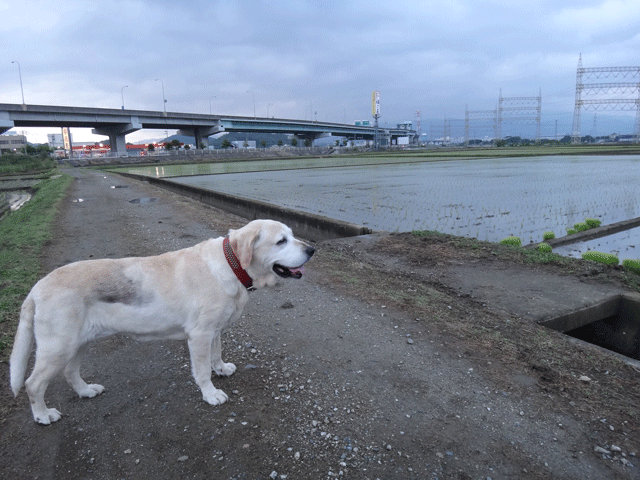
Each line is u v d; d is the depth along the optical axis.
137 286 3.12
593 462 2.78
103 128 91.19
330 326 4.84
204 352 3.31
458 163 47.47
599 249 9.17
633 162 41.00
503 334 4.57
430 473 2.66
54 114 71.31
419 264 7.38
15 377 2.96
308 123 142.12
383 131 194.50
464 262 7.37
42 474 2.68
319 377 3.78
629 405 3.37
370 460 2.77
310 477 2.63
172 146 119.06
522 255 7.45
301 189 22.06
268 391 3.58
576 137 152.25
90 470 2.71
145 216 13.53
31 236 9.99
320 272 6.85
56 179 36.28
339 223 10.55
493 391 3.55
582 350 4.24
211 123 104.19
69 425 3.17
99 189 25.19
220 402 3.38
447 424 3.14
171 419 3.22
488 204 15.31
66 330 2.93
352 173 35.31
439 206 15.09
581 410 3.31
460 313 5.17
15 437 3.02
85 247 9.12
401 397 3.47
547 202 15.53
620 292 5.64
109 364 4.09
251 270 3.36
